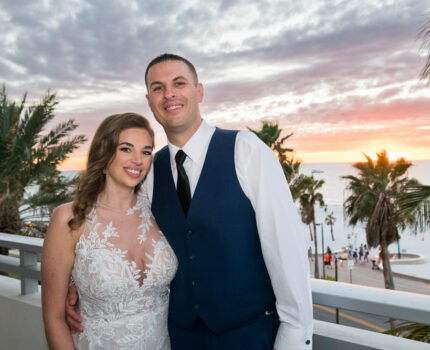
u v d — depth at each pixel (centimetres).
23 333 190
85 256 123
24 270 194
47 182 1137
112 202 134
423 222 686
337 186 16138
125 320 127
